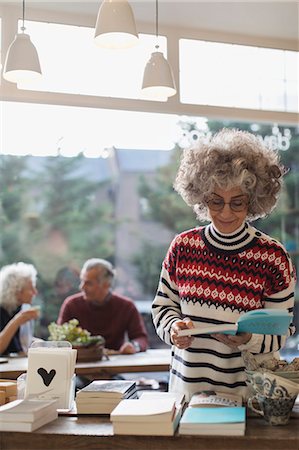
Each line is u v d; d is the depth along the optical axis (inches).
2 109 253.4
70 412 81.8
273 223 299.9
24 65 121.2
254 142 85.8
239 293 83.2
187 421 70.7
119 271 352.2
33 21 158.2
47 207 349.7
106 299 189.9
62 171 351.9
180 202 354.6
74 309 189.6
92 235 352.2
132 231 355.3
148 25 167.0
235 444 69.5
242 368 83.3
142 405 74.0
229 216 82.7
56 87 160.2
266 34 177.6
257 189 83.4
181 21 166.6
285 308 83.8
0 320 182.2
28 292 184.1
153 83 128.3
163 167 355.6
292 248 255.3
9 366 152.6
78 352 158.6
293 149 313.0
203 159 83.4
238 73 177.9
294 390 73.9
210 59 174.6
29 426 72.9
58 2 154.8
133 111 168.2
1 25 154.9
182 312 86.9
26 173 347.9
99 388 83.1
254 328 76.3
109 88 164.9
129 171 356.8
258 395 75.5
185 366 84.7
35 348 87.2
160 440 70.3
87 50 162.9
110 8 100.1
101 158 354.9
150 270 352.5
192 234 87.3
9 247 340.5
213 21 167.0
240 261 83.6
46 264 343.6
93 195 354.6
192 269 85.5
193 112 172.9
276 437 69.5
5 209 342.3
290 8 158.9
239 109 178.1
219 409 74.8
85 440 71.6
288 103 183.8
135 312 191.6
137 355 172.2
